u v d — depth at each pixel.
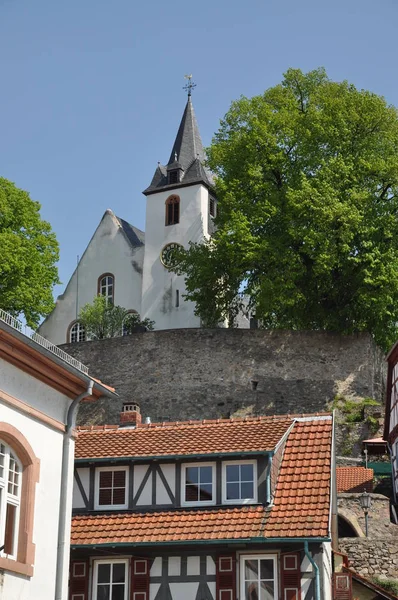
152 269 61.69
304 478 25.78
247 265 53.53
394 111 54.69
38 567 19.92
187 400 51.75
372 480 41.31
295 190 52.31
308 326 54.22
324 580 24.91
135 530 25.23
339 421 49.44
